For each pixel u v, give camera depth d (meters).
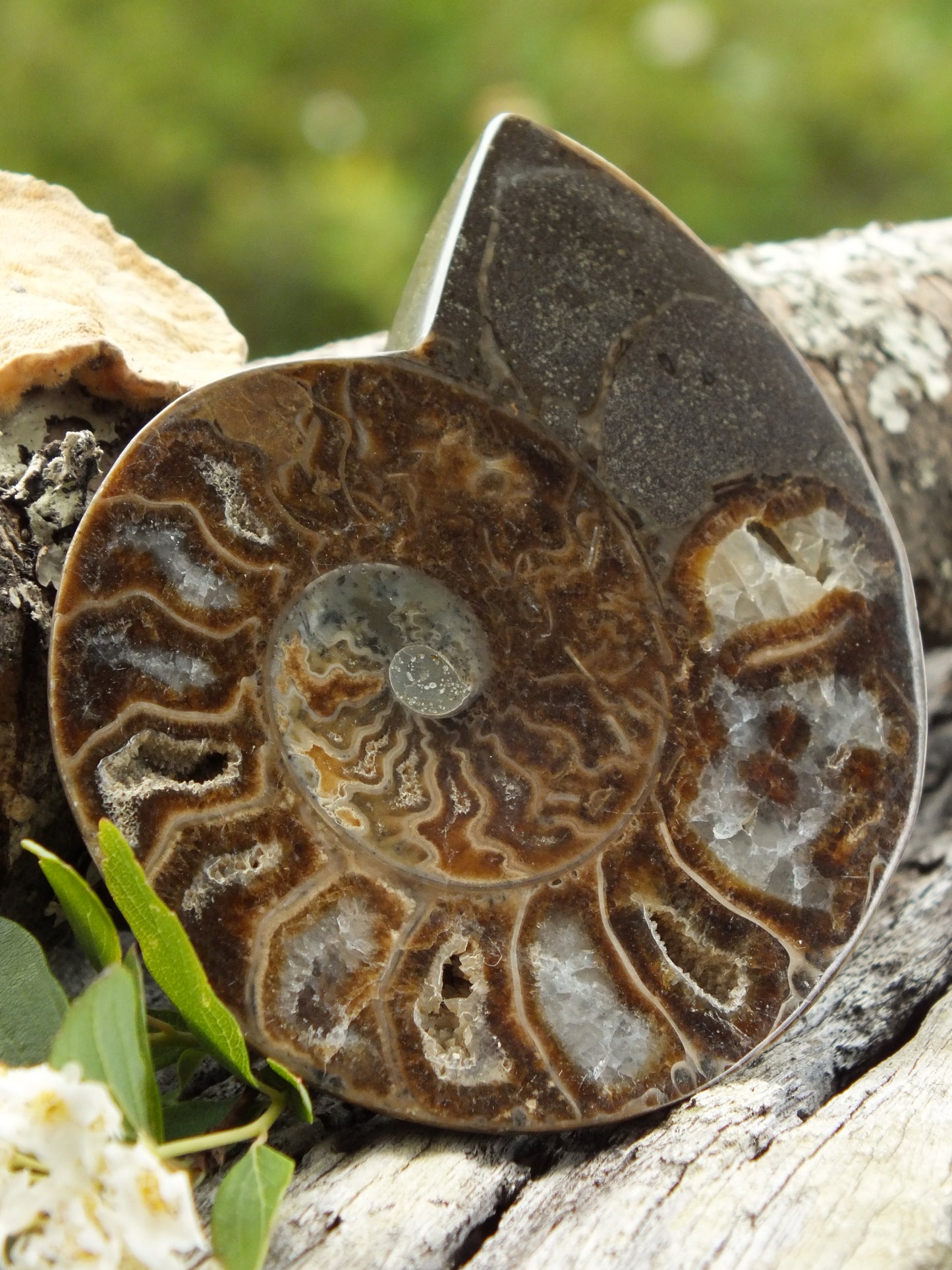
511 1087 0.25
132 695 0.25
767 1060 0.27
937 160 0.77
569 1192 0.25
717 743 0.26
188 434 0.25
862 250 0.36
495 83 0.77
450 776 0.26
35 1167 0.23
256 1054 0.26
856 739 0.27
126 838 0.25
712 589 0.27
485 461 0.26
